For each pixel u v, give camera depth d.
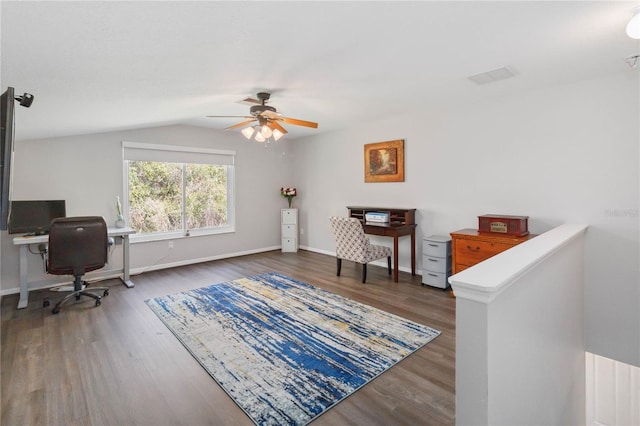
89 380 2.12
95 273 4.41
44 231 3.90
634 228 2.85
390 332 2.79
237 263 5.36
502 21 1.83
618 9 1.71
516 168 3.57
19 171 3.90
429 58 2.38
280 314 3.19
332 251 5.96
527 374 1.54
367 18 1.72
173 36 1.73
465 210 4.04
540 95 3.34
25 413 1.81
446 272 3.90
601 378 3.21
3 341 2.67
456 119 4.06
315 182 6.17
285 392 2.00
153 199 5.02
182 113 4.04
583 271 3.05
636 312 2.85
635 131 2.81
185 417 1.79
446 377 2.15
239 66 2.37
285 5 1.52
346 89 3.17
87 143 4.36
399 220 4.62
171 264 5.13
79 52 1.74
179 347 2.57
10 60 1.69
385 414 1.81
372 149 5.06
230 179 5.86
